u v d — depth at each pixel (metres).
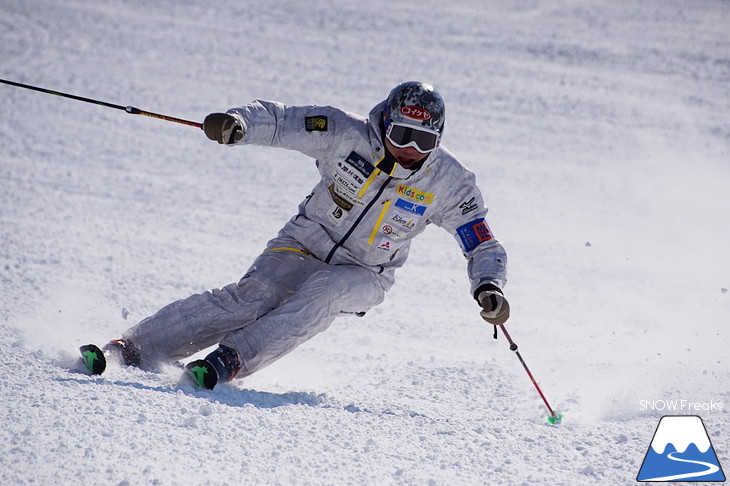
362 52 75.00
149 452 11.30
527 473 12.02
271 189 41.91
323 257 16.48
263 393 15.08
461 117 60.75
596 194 47.00
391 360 20.73
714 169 53.31
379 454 12.28
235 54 71.75
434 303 27.52
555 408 16.48
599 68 73.44
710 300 29.66
